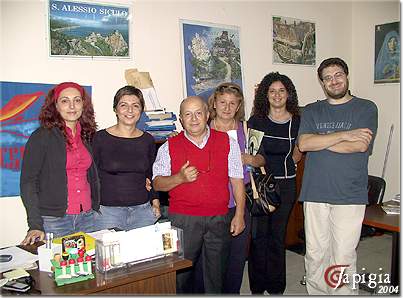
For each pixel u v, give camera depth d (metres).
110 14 3.19
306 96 4.57
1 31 2.78
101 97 3.19
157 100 3.38
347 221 2.45
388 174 4.66
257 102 2.96
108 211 2.38
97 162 2.40
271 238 2.90
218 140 2.31
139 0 3.32
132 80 3.31
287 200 2.88
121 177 2.39
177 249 1.78
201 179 2.25
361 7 4.80
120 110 2.40
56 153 2.18
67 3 3.00
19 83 2.86
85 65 3.11
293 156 2.91
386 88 4.61
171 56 3.52
